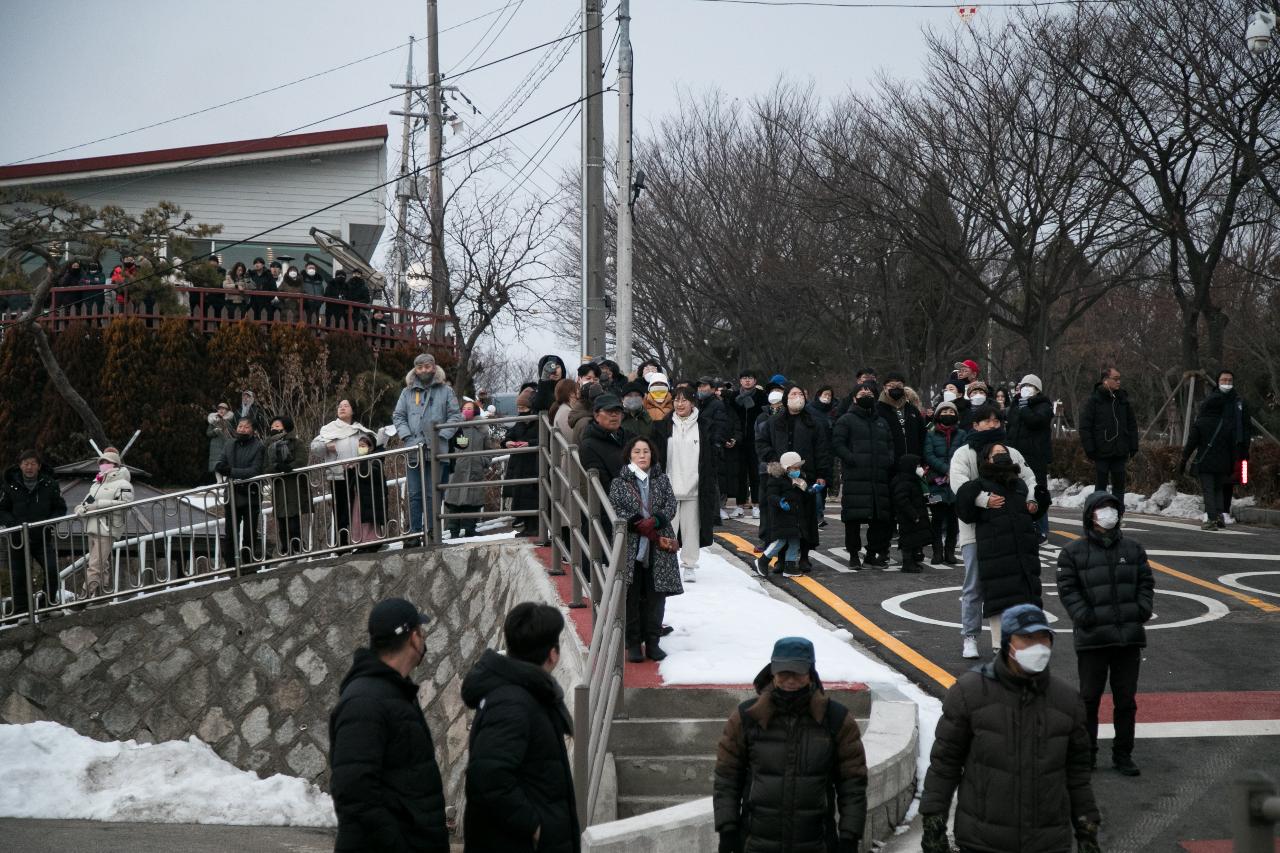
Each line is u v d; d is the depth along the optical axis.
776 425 17.78
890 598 16.05
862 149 36.94
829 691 10.68
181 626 16.62
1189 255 29.86
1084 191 33.12
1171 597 16.38
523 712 6.19
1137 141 30.34
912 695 11.61
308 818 14.85
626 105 24.94
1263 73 27.31
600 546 12.34
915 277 41.69
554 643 6.52
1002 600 11.61
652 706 10.42
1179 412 45.19
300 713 16.38
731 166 44.09
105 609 16.62
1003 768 6.74
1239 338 43.38
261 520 17.02
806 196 37.50
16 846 12.21
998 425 12.38
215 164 38.34
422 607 16.42
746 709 6.89
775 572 17.50
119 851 12.05
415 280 40.56
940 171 34.28
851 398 21.12
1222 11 27.55
